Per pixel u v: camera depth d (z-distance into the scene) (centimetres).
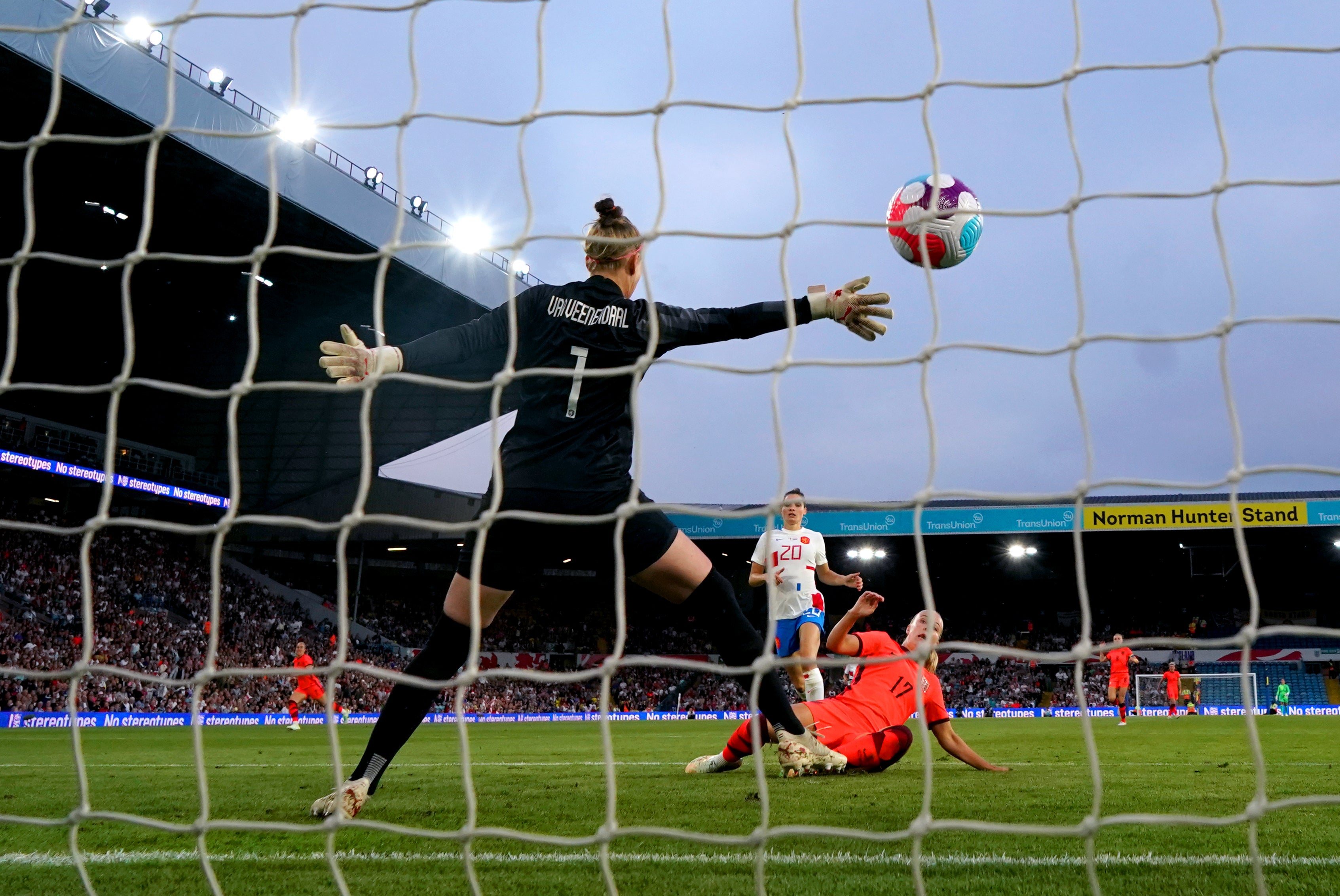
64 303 3359
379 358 341
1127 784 497
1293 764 653
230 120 2597
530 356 372
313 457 4072
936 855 295
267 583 4122
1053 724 1909
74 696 244
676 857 296
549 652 4341
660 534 379
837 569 4525
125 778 586
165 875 275
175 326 3572
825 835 205
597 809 401
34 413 3712
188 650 3312
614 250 375
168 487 3634
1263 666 3919
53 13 2227
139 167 2639
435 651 377
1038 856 292
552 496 362
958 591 4691
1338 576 4269
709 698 4222
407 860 295
